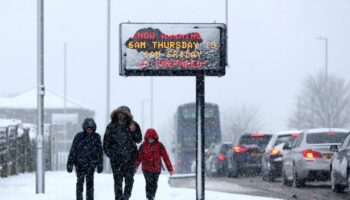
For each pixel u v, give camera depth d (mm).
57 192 31500
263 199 28469
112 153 24781
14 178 41188
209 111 83062
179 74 25688
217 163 59094
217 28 25719
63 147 71750
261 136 53625
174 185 42406
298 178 37469
